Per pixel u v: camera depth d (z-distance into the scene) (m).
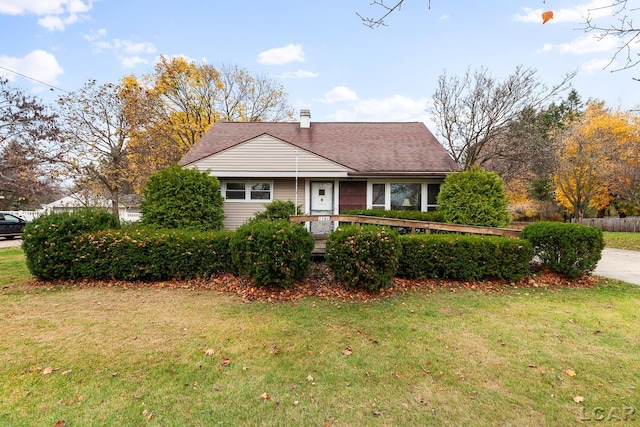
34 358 3.14
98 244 6.00
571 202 23.41
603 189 21.86
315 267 6.64
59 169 14.74
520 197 26.44
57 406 2.42
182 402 2.49
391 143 13.13
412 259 6.10
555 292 5.52
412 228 7.29
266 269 5.21
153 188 8.96
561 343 3.53
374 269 5.22
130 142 16.72
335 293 5.36
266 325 4.03
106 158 16.25
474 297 5.23
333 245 5.43
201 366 3.02
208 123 24.88
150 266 5.96
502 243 6.02
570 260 6.07
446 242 6.06
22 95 14.03
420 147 12.76
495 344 3.51
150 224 8.65
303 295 5.27
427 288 5.71
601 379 2.81
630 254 10.33
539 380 2.80
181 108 23.55
